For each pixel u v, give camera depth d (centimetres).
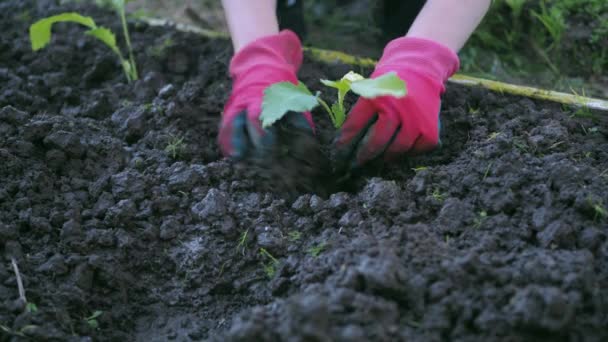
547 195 106
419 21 120
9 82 130
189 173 115
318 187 114
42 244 109
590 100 125
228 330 104
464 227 105
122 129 123
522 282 97
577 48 144
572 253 100
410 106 109
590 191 106
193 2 156
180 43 137
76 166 117
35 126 118
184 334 104
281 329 93
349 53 143
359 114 110
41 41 128
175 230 111
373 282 96
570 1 148
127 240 109
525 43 147
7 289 102
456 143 118
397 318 95
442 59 115
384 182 110
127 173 115
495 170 110
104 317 104
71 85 134
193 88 127
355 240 103
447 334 95
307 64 133
